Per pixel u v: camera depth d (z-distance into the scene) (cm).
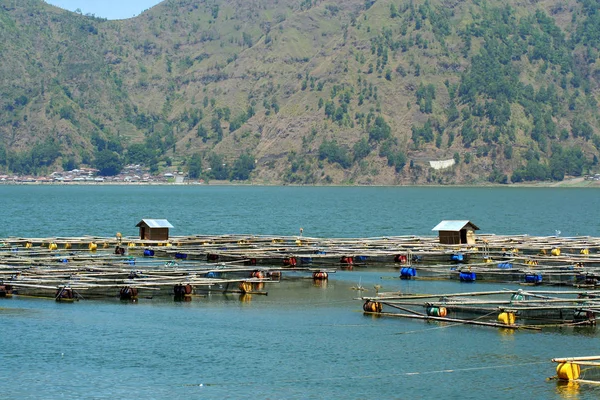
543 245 13750
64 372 6250
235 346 6931
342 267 11700
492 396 5753
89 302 8619
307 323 7725
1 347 6856
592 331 7344
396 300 8525
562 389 5866
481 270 10400
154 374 6212
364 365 6431
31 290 8956
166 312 8162
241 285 9306
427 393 5831
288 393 5838
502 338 7131
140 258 12531
